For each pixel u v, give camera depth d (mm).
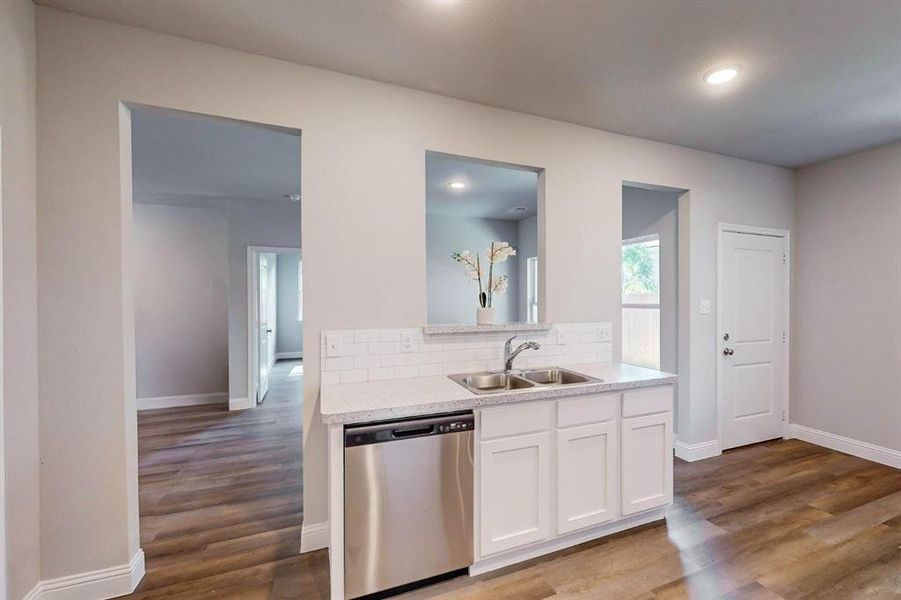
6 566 1456
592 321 2787
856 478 2861
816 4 1627
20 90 1557
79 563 1696
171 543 2131
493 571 1902
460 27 1784
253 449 3504
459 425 1805
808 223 3605
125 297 1782
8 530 1472
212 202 4867
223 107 1938
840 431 3375
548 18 1720
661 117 2641
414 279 2297
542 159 2643
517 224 6543
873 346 3174
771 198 3562
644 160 2977
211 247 5078
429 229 6105
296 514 2430
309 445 2084
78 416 1698
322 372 2111
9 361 1479
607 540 2141
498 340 2520
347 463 1641
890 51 1938
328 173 2123
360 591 1675
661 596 1733
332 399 1831
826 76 2162
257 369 5062
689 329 3191
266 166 3602
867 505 2486
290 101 2055
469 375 2373
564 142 2709
